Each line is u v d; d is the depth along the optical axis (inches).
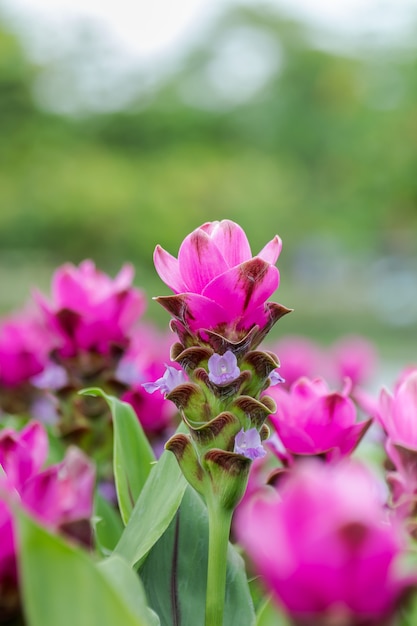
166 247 474.9
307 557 22.2
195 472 30.8
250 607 32.0
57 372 44.3
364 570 22.2
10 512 25.5
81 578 24.4
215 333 30.3
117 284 46.0
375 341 418.0
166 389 31.4
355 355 70.5
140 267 475.2
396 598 22.5
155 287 461.1
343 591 22.3
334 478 22.7
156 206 476.7
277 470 33.9
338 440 34.5
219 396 30.5
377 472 44.4
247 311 30.4
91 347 44.3
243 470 30.5
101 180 475.2
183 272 30.6
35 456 29.3
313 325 494.0
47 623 24.3
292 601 22.4
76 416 44.4
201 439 30.6
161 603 32.1
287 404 34.9
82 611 24.4
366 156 486.0
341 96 609.9
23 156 496.7
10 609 25.5
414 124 472.1
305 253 708.7
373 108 492.1
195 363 30.6
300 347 75.0
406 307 542.9
